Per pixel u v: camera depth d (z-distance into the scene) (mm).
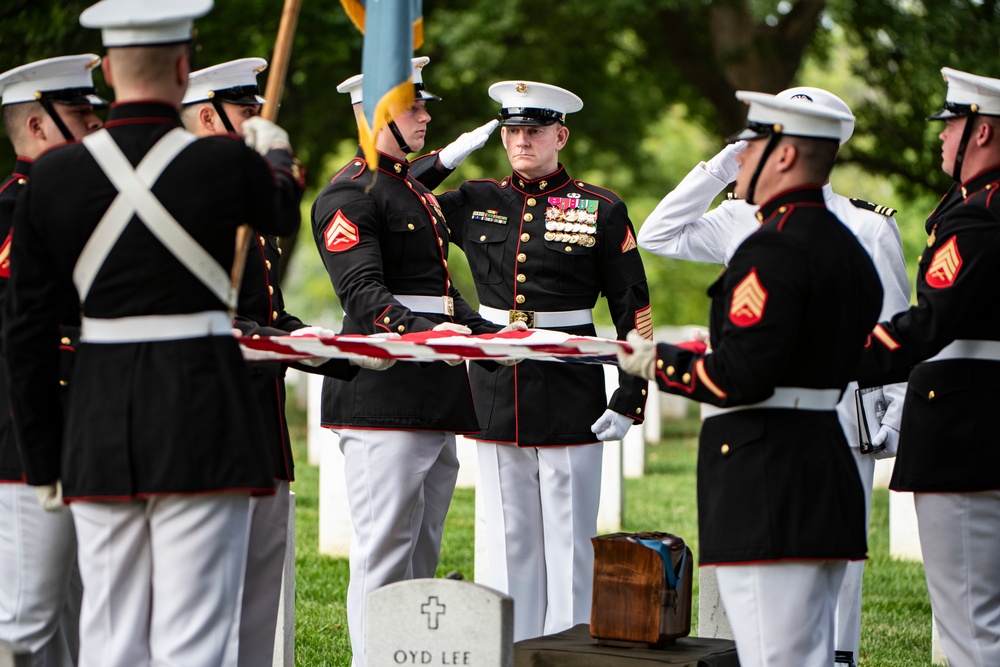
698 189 13203
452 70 38938
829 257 9016
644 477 28172
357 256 12094
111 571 8945
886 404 12688
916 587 18312
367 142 11359
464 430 12562
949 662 11055
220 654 8898
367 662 9289
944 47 34344
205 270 8781
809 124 9156
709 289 9242
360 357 10562
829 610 9375
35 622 10469
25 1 28969
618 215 13492
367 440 12391
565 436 13305
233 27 35062
